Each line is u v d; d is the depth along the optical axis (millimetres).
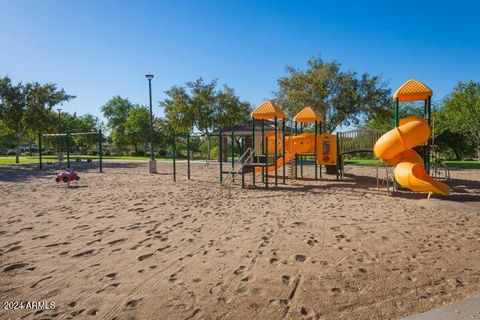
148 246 5820
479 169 22891
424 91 12492
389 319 3365
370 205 9805
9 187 14164
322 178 17812
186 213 8680
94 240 6199
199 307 3643
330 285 4152
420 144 12211
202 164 29969
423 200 10477
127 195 11867
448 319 3270
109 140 73500
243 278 4391
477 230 6824
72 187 14188
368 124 41312
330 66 28922
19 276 4535
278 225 7309
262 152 15750
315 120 18938
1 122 30641
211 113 36812
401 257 5164
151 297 3887
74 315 3512
